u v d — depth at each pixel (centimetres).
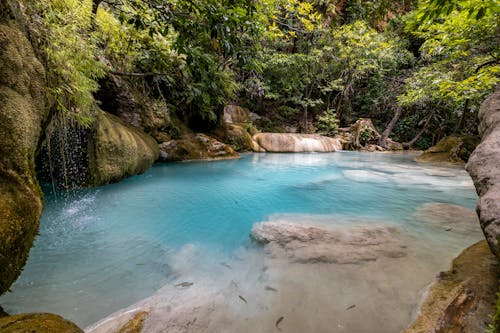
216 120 1024
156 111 748
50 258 237
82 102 362
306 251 240
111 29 519
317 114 1628
